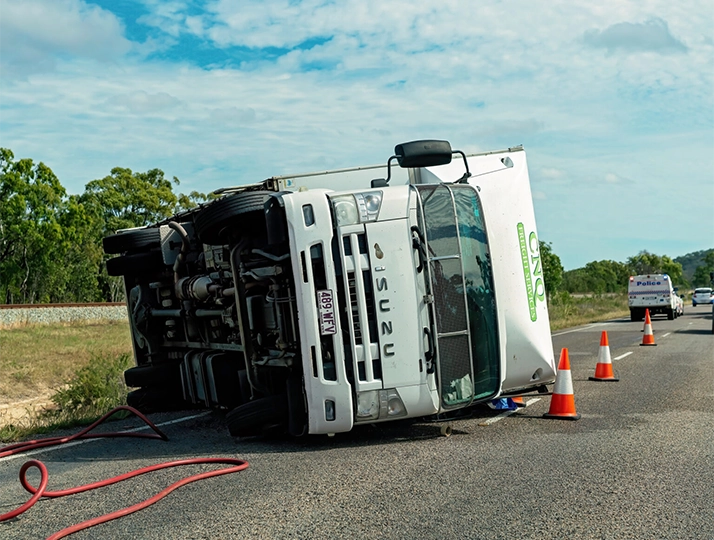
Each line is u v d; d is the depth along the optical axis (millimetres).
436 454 7270
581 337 25797
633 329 30547
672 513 5227
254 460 7344
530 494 5754
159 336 12328
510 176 9570
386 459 7117
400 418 7734
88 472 7273
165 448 8383
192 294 10539
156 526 5273
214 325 10227
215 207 8359
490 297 8328
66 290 72812
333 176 9055
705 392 11320
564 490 5855
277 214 7645
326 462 7086
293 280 7797
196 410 11570
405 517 5250
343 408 7527
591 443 7656
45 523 5508
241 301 8633
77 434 9242
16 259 66000
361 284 7574
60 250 65938
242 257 8680
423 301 7719
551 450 7340
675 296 44062
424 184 8055
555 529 4906
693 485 5961
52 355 22984
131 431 9766
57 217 66562
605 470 6484
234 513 5496
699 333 27062
